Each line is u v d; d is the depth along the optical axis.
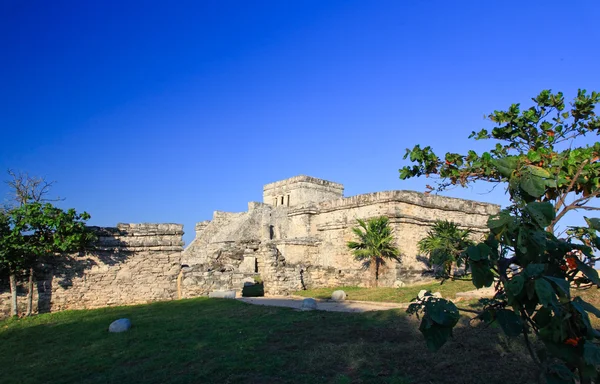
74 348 11.82
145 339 12.09
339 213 29.55
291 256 29.19
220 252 29.75
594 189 5.54
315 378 8.48
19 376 9.73
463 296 15.44
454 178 6.81
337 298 19.88
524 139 7.53
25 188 18.59
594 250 4.44
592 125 7.25
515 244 4.27
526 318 4.04
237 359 9.76
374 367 8.86
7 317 17.33
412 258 26.02
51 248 17.77
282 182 47.12
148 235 20.88
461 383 7.83
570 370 4.14
